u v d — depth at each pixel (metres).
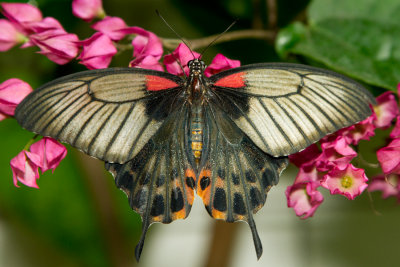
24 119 0.50
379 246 0.75
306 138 0.51
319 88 0.51
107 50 0.54
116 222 0.64
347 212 0.75
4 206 0.68
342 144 0.53
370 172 0.63
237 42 0.63
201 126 0.53
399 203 0.58
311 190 0.53
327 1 0.59
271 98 0.52
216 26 0.64
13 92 0.53
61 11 0.61
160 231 0.75
